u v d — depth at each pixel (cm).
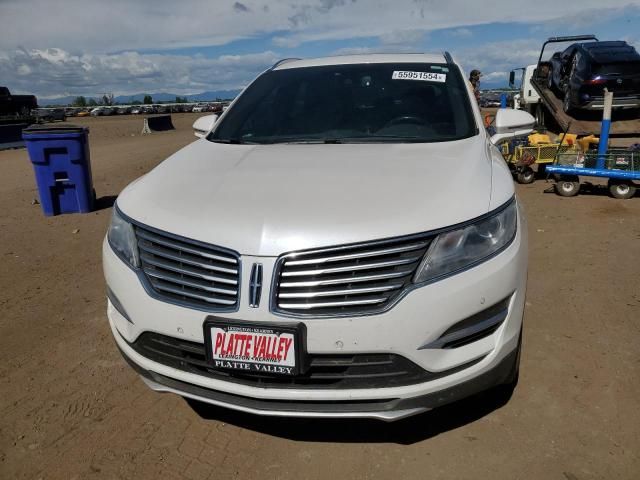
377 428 262
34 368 321
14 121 3034
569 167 725
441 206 219
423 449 247
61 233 610
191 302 219
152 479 233
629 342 325
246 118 353
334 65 388
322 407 214
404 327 204
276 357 206
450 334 212
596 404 270
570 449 242
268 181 247
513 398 278
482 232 219
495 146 328
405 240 208
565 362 307
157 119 2358
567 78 1163
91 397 292
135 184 280
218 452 249
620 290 399
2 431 264
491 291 215
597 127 1083
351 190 231
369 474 234
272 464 241
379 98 346
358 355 208
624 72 1048
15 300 420
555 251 497
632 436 247
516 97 1441
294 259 206
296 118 343
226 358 212
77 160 678
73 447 253
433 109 333
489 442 249
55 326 374
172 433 262
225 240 214
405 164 258
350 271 206
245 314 207
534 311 371
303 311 206
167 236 226
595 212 646
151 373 236
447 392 216
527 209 676
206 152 307
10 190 888
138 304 229
